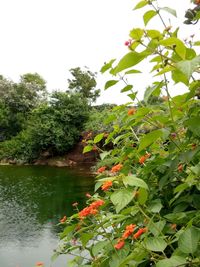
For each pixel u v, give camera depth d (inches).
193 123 52.0
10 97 1145.4
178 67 41.6
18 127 1119.0
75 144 909.8
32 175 692.1
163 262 46.2
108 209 76.8
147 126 70.4
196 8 65.0
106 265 60.1
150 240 51.7
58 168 821.9
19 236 295.0
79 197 447.2
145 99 59.7
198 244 49.7
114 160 81.4
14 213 378.6
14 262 236.4
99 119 815.1
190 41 58.4
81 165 864.3
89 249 68.1
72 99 918.4
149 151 75.4
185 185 56.4
